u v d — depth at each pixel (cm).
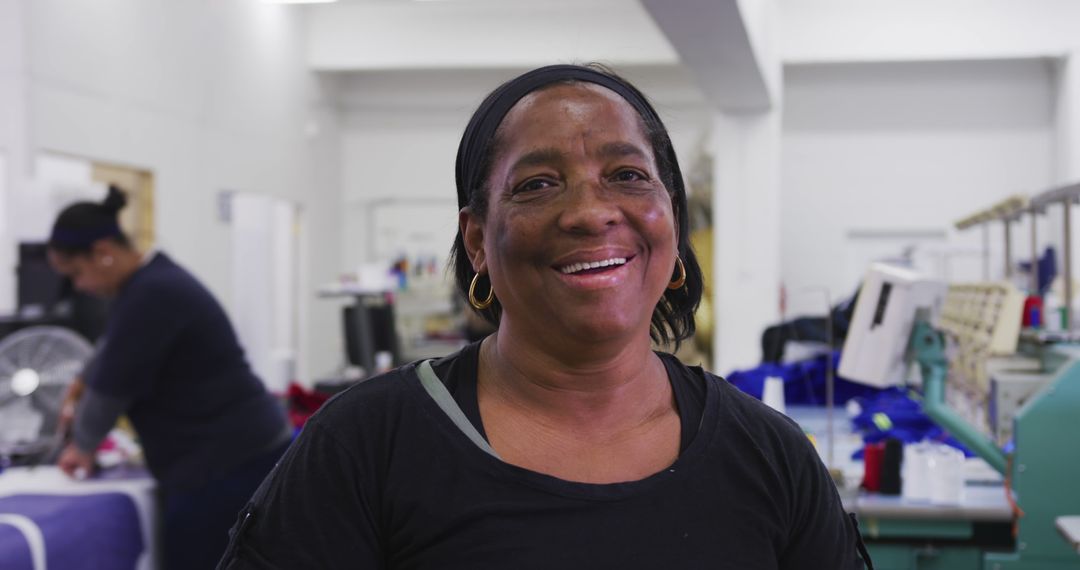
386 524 90
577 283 89
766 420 99
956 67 958
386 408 94
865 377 258
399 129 1051
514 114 94
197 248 691
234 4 764
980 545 257
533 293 91
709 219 910
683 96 996
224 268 737
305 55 936
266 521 90
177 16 664
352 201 1059
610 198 91
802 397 392
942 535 246
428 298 905
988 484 268
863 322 259
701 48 550
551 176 91
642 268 93
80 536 241
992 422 253
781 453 96
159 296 251
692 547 88
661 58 895
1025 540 237
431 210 1052
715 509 91
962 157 962
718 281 838
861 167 980
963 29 887
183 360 256
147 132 620
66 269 254
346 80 1048
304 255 937
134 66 603
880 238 984
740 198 834
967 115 959
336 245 1031
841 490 248
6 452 295
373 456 91
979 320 289
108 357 252
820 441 317
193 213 686
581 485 89
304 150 931
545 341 93
